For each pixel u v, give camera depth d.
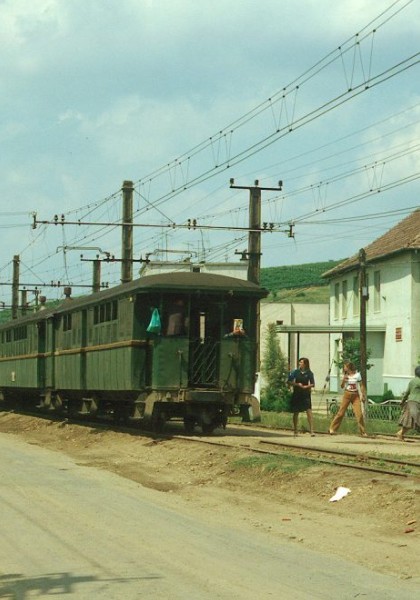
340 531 12.11
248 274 36.59
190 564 9.76
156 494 15.88
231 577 9.11
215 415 27.59
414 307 51.78
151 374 26.55
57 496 15.34
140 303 26.66
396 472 15.76
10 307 78.00
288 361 60.53
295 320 78.81
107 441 26.92
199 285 26.56
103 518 12.95
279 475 16.92
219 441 23.44
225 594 8.35
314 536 11.70
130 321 26.92
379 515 13.17
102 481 17.70
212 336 27.06
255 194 36.56
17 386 43.34
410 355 51.91
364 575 9.33
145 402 26.72
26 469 19.78
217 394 26.45
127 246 41.16
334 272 64.00
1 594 8.41
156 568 9.55
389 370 54.97
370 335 56.69
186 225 37.28
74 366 33.53
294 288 149.25
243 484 17.08
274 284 156.25
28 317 41.62
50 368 37.34
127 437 27.00
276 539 11.46
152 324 26.12
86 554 10.30
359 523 12.77
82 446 26.34
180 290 26.41
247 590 8.52
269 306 78.75
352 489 14.96
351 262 62.47
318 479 16.12
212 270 50.69
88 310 31.91
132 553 10.37
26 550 10.53
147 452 23.25
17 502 14.57
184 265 51.47
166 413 27.36
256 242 36.44
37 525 12.29
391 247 54.31
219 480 17.73
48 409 39.91
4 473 18.89
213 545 10.92
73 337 33.88
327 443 24.34
